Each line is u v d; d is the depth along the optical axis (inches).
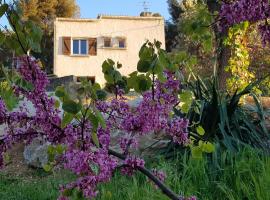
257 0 87.2
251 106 295.1
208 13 106.0
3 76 78.7
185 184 199.3
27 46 84.8
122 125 93.2
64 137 87.8
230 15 89.3
